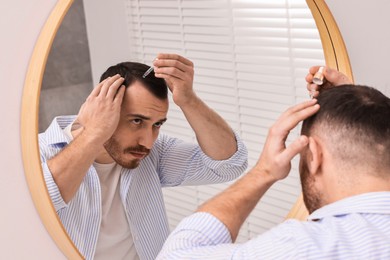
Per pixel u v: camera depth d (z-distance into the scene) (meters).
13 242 1.10
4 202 1.07
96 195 1.25
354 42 1.44
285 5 1.56
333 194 0.86
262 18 1.57
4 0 1.02
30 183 1.08
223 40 1.59
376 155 0.82
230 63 1.61
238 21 1.58
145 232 1.33
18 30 1.04
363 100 0.85
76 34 1.43
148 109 1.29
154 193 1.35
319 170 0.88
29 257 1.12
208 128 1.37
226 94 1.61
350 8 1.42
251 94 1.66
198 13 1.51
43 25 1.07
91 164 1.23
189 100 1.34
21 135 1.06
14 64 1.04
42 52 1.04
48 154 1.16
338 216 0.84
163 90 1.31
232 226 0.91
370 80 1.48
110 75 1.28
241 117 1.61
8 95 1.05
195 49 1.56
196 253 0.85
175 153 1.38
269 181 0.93
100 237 1.26
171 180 1.38
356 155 0.83
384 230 0.80
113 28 1.46
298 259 0.79
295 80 1.59
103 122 1.20
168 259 0.87
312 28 1.54
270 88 1.61
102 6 1.44
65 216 1.20
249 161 1.59
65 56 1.42
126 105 1.28
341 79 1.15
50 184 1.15
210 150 1.39
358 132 0.82
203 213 0.91
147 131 1.31
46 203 1.08
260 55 1.61
